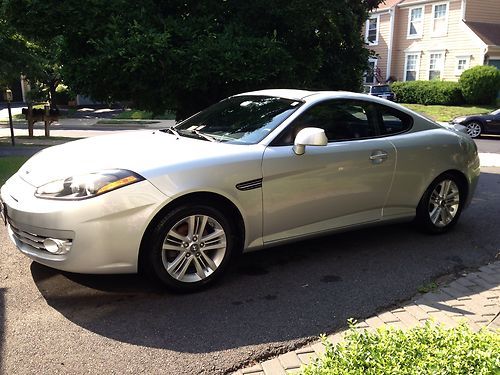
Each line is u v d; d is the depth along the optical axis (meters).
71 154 3.89
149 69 6.19
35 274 3.95
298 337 3.11
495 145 14.30
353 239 5.01
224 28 6.84
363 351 1.97
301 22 7.01
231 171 3.69
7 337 3.04
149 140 4.20
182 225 3.62
